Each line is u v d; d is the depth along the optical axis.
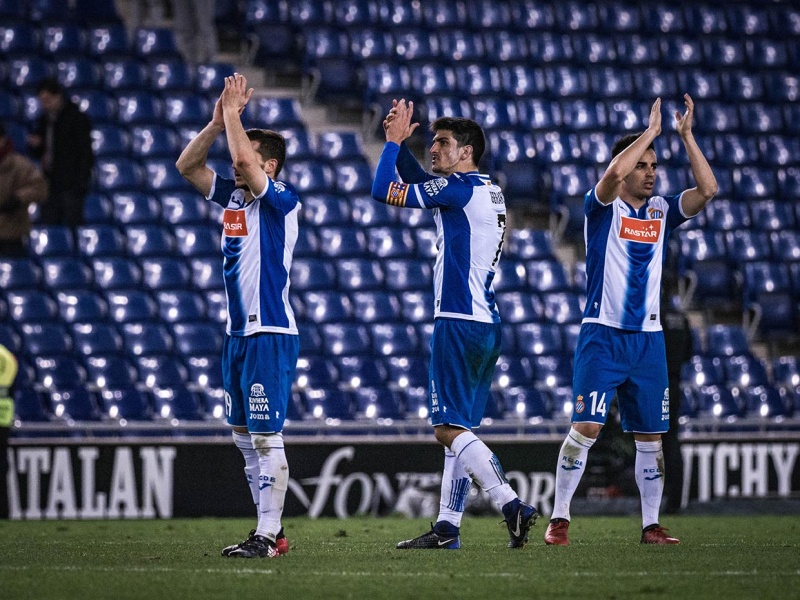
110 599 17.28
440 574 20.52
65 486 41.03
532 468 44.78
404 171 26.80
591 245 26.89
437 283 24.98
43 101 54.88
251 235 23.47
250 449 24.56
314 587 18.66
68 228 54.97
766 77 75.12
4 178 53.50
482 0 75.44
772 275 63.28
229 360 23.83
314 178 62.28
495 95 70.25
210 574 20.50
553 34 75.06
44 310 51.53
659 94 73.00
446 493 25.92
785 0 79.75
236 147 23.03
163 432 47.69
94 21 69.44
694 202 26.83
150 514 41.66
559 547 26.41
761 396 57.09
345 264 57.97
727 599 17.52
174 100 64.56
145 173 60.66
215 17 71.69
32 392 47.16
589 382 26.69
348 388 51.97
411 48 71.50
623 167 25.80
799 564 22.62
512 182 65.00
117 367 49.69
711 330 59.69
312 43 69.88
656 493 27.80
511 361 54.59
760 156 70.94
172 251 57.12
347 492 43.34
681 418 52.44
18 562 22.95
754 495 46.44
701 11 78.38
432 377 24.88
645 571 21.17
